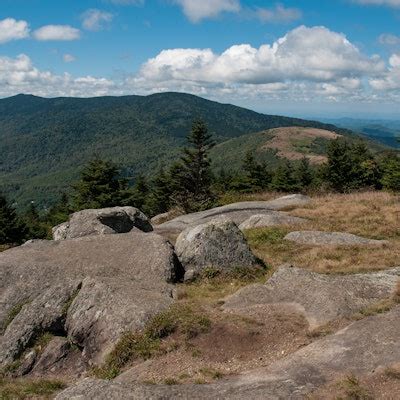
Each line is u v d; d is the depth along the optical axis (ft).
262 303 61.41
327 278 64.28
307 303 58.49
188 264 79.66
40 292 73.56
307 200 150.20
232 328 53.83
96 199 219.41
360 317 52.47
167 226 135.85
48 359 59.47
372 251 83.25
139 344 53.21
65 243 87.92
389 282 61.87
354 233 101.24
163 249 80.23
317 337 50.34
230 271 77.51
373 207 123.95
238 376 44.47
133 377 47.65
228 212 141.69
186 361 49.55
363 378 40.01
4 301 72.74
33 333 62.69
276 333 52.70
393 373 39.83
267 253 89.86
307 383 40.29
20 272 77.10
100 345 56.85
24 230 239.91
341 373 41.29
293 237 96.73
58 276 75.77
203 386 42.32
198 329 54.13
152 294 63.36
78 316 61.31
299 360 45.11
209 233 80.69
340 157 238.68
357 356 43.78
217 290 71.36
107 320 58.03
